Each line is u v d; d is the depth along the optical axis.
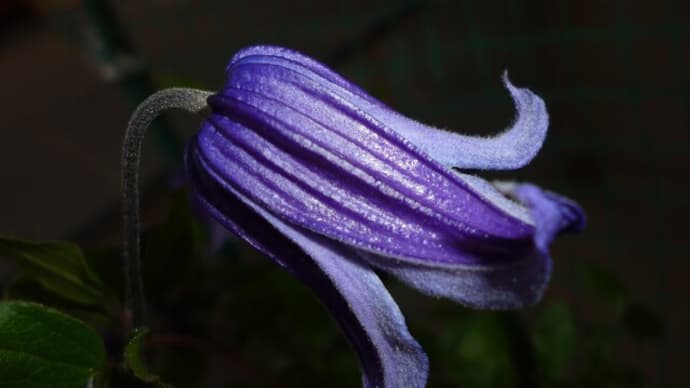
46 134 0.50
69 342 0.13
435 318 0.19
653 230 0.34
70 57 0.58
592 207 0.35
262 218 0.12
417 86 0.33
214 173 0.13
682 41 0.37
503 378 0.17
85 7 0.19
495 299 0.12
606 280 0.19
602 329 0.19
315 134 0.12
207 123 0.13
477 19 0.35
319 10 0.43
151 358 0.15
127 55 0.19
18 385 0.12
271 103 0.12
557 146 0.35
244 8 0.45
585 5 0.36
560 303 0.17
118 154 0.47
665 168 0.35
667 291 0.31
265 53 0.13
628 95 0.31
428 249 0.12
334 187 0.12
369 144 0.12
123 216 0.13
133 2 0.46
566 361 0.17
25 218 0.44
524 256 0.12
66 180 0.46
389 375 0.12
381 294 0.12
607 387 0.18
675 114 0.36
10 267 0.27
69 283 0.14
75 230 0.43
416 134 0.12
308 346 0.18
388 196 0.12
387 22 0.31
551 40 0.28
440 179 0.12
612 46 0.36
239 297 0.18
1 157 0.49
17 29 0.62
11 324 0.12
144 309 0.14
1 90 0.57
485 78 0.34
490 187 0.12
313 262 0.12
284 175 0.12
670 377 0.28
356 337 0.12
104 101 0.52
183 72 0.42
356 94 0.13
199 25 0.45
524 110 0.13
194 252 0.14
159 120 0.21
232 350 0.16
